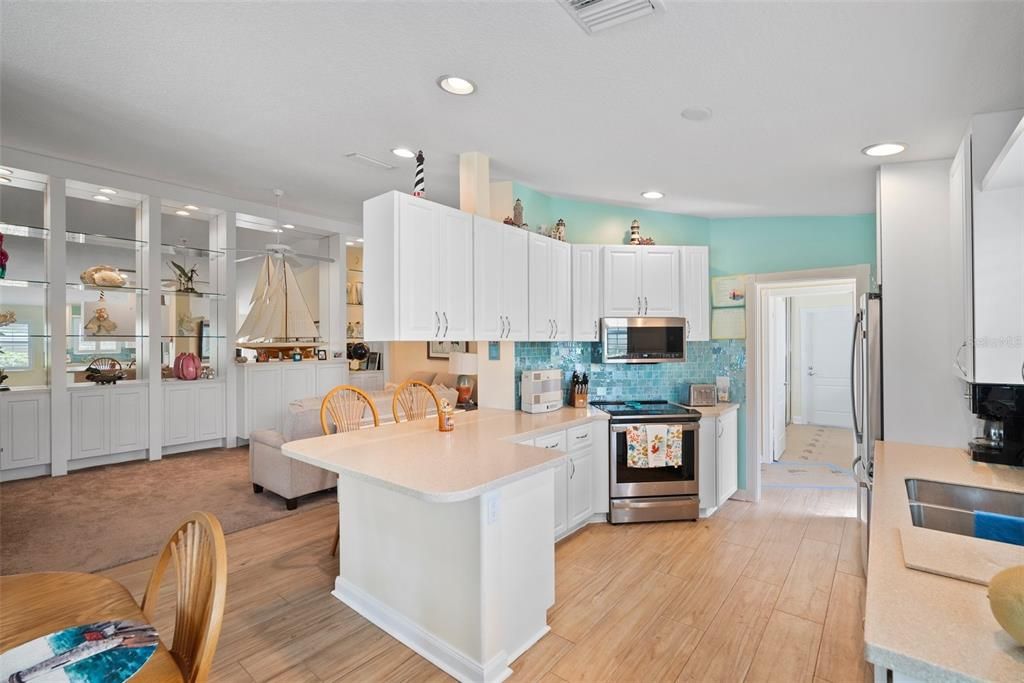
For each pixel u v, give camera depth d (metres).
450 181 4.09
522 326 3.35
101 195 4.94
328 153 3.60
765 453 5.78
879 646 0.87
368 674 2.02
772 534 3.48
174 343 6.02
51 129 3.43
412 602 2.23
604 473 3.62
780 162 3.05
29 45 2.29
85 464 4.93
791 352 8.42
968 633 0.91
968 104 2.22
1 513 3.71
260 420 5.96
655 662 2.08
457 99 2.50
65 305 4.61
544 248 3.58
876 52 1.87
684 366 4.42
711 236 4.54
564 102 2.45
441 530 2.11
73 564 2.89
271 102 2.77
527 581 2.19
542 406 3.62
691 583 2.76
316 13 1.92
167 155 3.93
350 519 2.55
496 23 1.88
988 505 1.84
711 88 2.23
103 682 0.97
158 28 2.12
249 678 1.98
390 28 1.97
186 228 6.40
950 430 2.69
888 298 2.86
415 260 2.59
